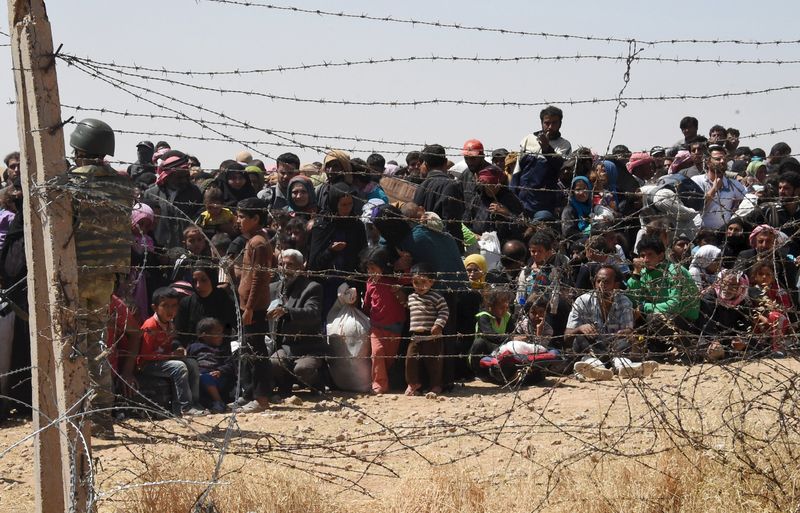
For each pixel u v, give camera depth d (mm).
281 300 8445
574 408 7602
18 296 8281
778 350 5699
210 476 5281
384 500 5480
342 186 9438
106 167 5895
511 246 8969
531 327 6359
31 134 4715
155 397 8055
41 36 4641
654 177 10633
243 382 8438
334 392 9070
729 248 8531
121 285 8164
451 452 6473
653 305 6246
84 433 4633
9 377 8266
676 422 5785
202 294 8750
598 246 7879
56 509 4871
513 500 5352
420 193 9773
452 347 8945
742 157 11852
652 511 5238
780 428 5418
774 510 5141
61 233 4668
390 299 8930
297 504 5246
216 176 10586
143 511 5074
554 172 9938
